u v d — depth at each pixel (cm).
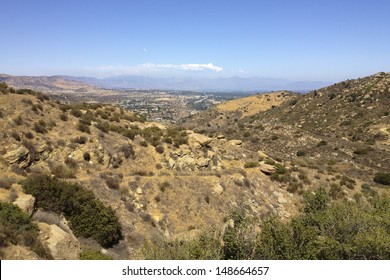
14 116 3033
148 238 2345
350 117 10119
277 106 14650
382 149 6581
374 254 1659
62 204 2067
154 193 2912
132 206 2653
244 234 1598
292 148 7075
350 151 6588
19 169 2539
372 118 9538
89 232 2044
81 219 2062
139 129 4231
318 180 4144
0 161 2503
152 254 1498
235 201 3250
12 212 1505
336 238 1927
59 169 2777
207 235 1647
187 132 4622
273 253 1514
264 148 7338
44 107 3491
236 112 15875
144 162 3456
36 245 1393
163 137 4047
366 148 6612
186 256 1410
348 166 5566
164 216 2712
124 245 2186
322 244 1739
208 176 3466
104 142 3394
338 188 3994
